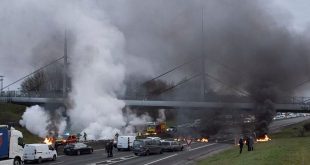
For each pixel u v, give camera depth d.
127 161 48.72
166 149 61.22
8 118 90.00
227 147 68.56
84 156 56.97
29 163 49.00
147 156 55.41
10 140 43.44
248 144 52.75
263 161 35.88
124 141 65.75
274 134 94.94
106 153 61.03
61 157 56.09
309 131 96.81
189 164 44.75
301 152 42.44
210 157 51.72
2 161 42.50
